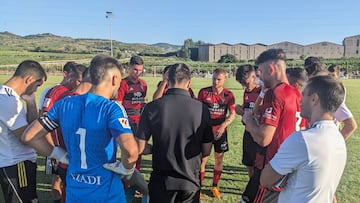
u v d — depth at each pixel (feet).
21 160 10.49
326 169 6.62
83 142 7.61
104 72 7.95
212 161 22.76
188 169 9.66
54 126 8.13
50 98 12.28
